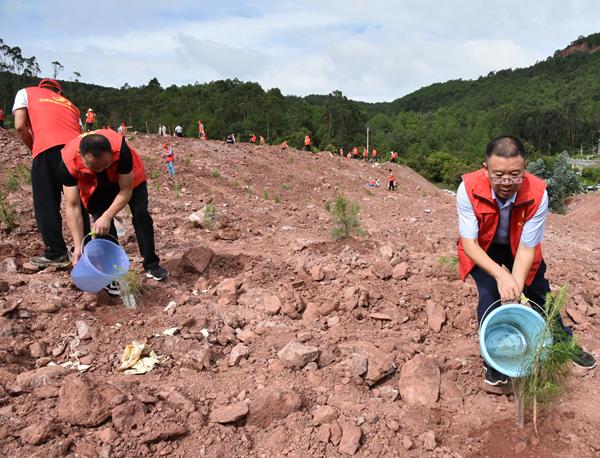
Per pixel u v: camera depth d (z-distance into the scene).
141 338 3.46
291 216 9.72
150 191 10.79
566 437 2.66
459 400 3.04
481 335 2.52
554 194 38.75
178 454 2.43
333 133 88.75
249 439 2.56
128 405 2.57
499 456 2.58
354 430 2.60
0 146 11.83
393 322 4.04
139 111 91.50
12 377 2.90
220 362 3.32
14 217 5.84
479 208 2.83
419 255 6.28
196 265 4.92
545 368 2.65
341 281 4.82
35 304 3.81
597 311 4.50
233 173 15.90
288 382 3.04
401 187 23.09
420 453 2.54
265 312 4.10
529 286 3.17
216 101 96.75
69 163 3.82
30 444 2.37
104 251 3.94
